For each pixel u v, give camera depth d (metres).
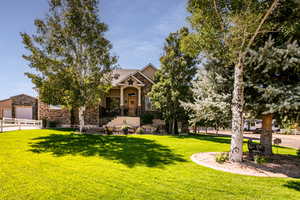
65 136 12.23
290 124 7.93
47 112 18.41
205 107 8.46
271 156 7.96
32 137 11.48
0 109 20.11
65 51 12.17
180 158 7.02
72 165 5.72
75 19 12.20
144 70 24.09
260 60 6.09
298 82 6.29
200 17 6.57
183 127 18.48
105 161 6.31
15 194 3.61
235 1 5.84
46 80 11.82
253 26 6.07
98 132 15.87
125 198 3.52
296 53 5.58
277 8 6.13
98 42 12.81
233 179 4.78
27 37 11.14
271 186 4.35
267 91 6.03
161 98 15.51
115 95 20.62
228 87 8.20
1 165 5.50
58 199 3.43
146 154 7.56
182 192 3.88
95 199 3.46
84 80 12.79
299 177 5.10
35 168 5.30
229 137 16.02
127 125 16.33
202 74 9.50
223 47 6.82
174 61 15.49
